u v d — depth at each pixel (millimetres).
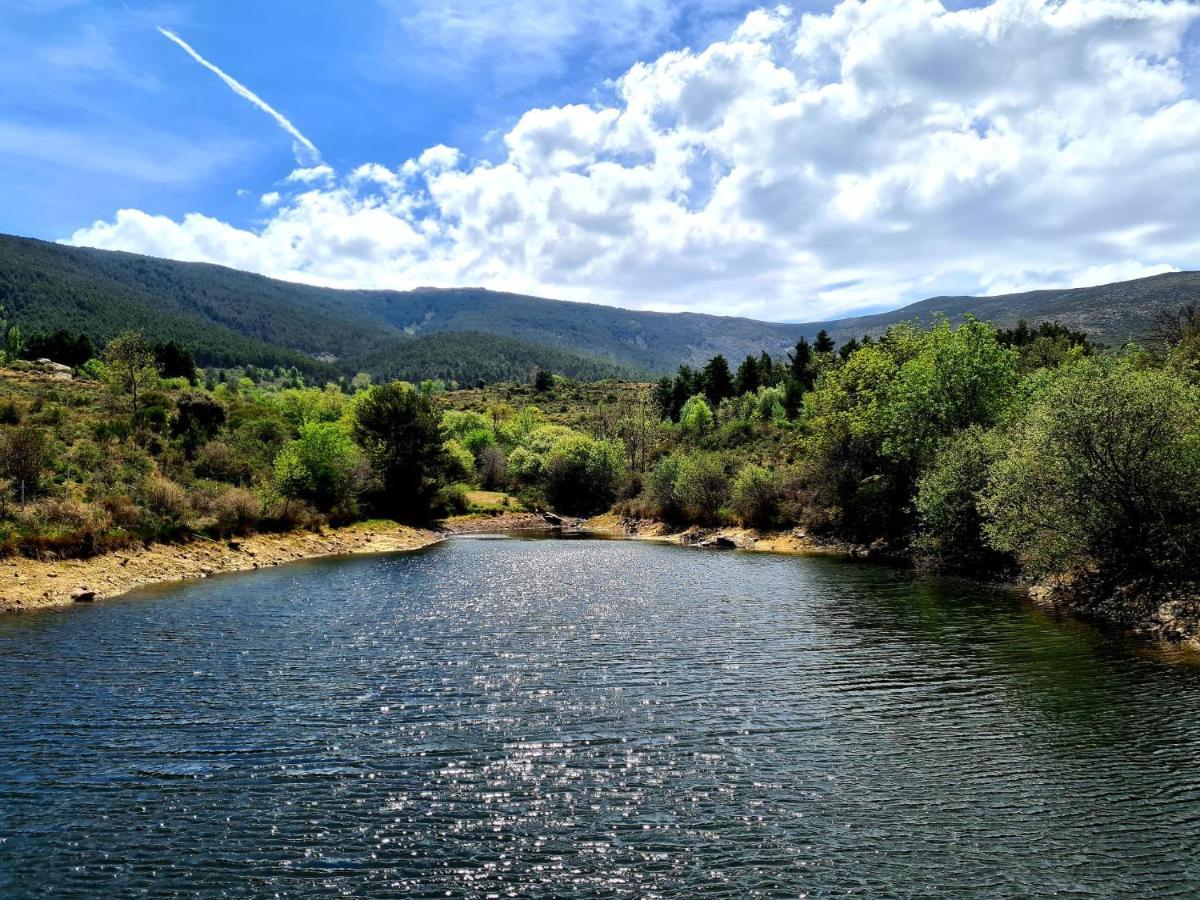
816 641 25188
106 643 24422
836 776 14422
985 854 11586
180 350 151000
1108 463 28656
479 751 15609
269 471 60906
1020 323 114688
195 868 11133
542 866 11227
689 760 15195
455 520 83312
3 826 12305
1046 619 28219
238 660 22500
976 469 40031
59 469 47469
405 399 79250
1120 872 11062
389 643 24875
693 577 41250
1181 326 61375
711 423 122438
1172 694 18812
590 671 21578
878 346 60688
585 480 97625
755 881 10844
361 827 12398
